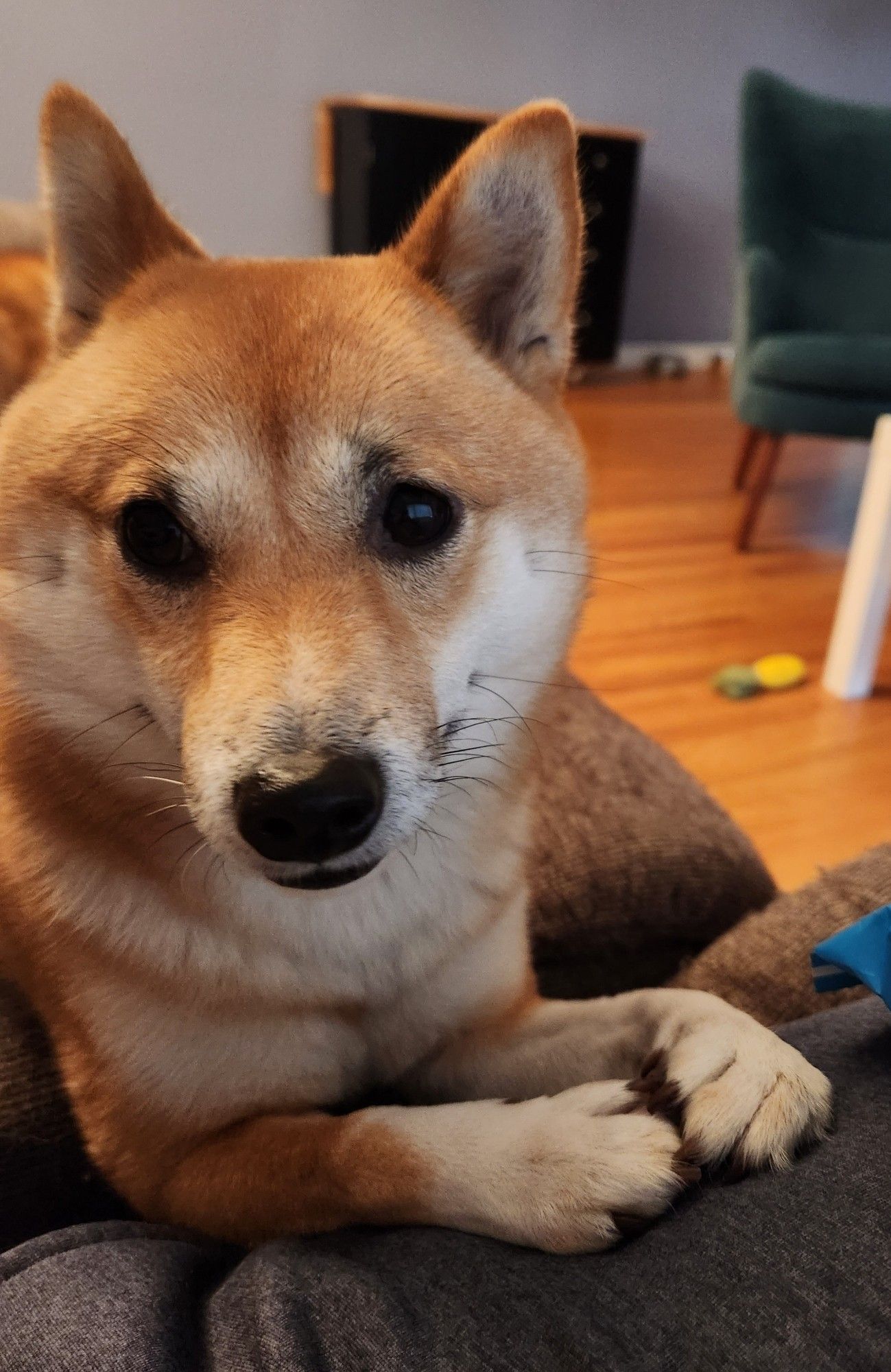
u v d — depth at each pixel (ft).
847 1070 0.81
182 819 0.89
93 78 4.42
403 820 0.80
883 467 2.38
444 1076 1.06
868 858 1.21
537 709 1.05
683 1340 0.56
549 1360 0.56
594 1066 0.98
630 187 5.80
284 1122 0.89
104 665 0.88
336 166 5.03
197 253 0.99
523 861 1.09
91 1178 1.02
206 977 0.89
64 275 0.94
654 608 3.00
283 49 4.77
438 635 0.88
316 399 0.83
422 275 0.96
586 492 1.05
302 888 0.81
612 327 6.20
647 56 5.83
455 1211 0.77
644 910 1.37
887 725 2.44
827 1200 0.65
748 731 2.37
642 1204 0.72
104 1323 0.65
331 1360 0.59
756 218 3.65
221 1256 0.84
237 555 0.83
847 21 6.31
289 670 0.77
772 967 1.12
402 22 5.02
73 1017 0.92
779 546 3.57
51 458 0.87
